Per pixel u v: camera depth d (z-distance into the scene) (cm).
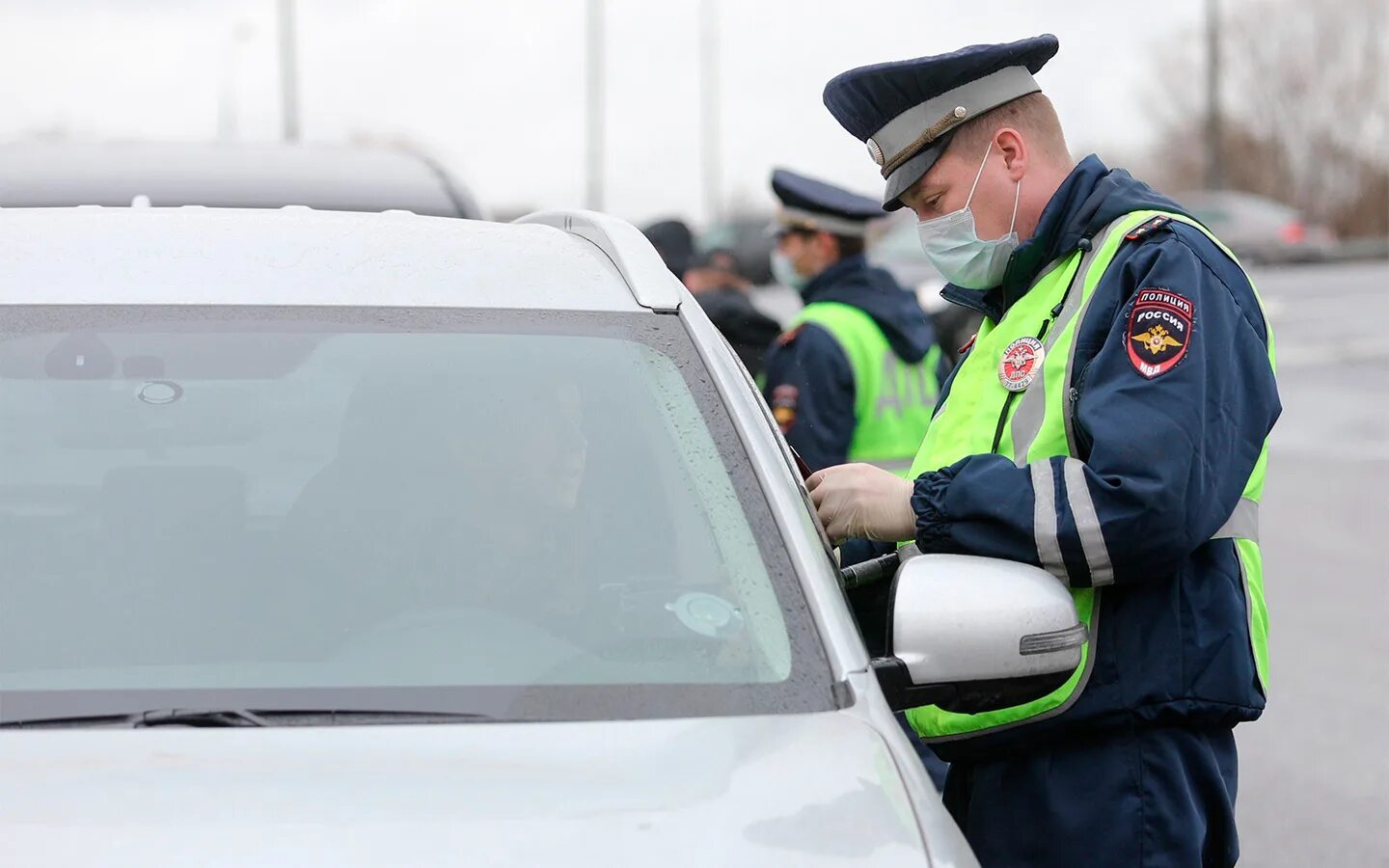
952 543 404
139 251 409
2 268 398
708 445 378
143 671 332
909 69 448
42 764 303
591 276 418
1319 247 4841
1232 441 406
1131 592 413
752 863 290
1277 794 844
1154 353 402
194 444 369
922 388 785
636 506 368
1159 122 6781
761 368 1032
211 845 284
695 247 1141
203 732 315
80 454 365
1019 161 450
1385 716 969
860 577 451
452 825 291
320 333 390
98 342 382
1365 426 2161
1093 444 397
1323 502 1659
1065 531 391
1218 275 419
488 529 362
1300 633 1154
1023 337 434
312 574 352
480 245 426
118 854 281
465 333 395
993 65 448
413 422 376
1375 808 823
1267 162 6625
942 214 457
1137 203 433
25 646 335
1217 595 414
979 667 351
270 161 893
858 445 767
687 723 327
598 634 347
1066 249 435
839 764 315
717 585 355
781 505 369
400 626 344
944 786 462
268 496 364
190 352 383
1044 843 419
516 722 324
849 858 294
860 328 765
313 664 336
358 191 862
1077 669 411
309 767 305
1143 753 413
